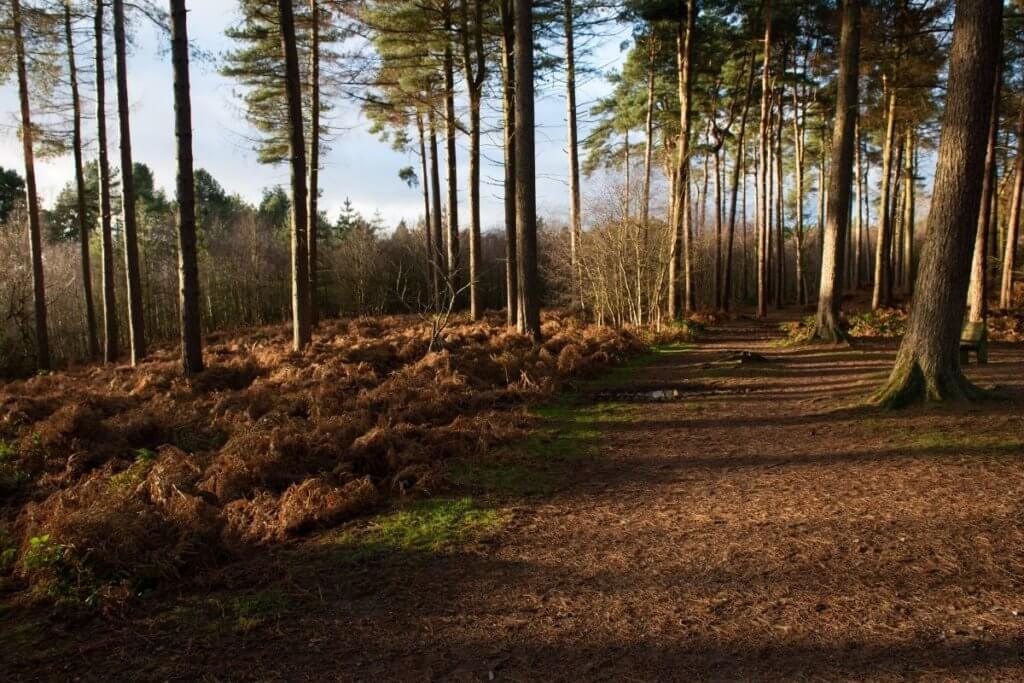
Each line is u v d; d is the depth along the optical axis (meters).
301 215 15.05
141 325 17.97
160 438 8.41
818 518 4.94
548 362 12.34
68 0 16.53
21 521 5.45
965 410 7.66
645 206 21.27
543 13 16.81
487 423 8.19
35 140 19.86
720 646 3.32
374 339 17.00
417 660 3.34
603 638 3.47
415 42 17.25
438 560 4.62
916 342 8.25
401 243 39.22
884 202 24.55
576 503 5.69
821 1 21.28
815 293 47.97
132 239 17.58
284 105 20.59
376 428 7.17
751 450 7.06
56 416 8.17
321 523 5.39
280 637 3.62
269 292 38.69
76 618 3.94
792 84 29.11
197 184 56.53
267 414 8.46
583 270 22.42
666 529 4.98
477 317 21.50
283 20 14.23
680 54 23.27
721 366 13.16
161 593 4.26
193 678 3.23
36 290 20.05
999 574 3.87
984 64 7.48
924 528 4.59
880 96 22.25
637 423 8.71
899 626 3.39
